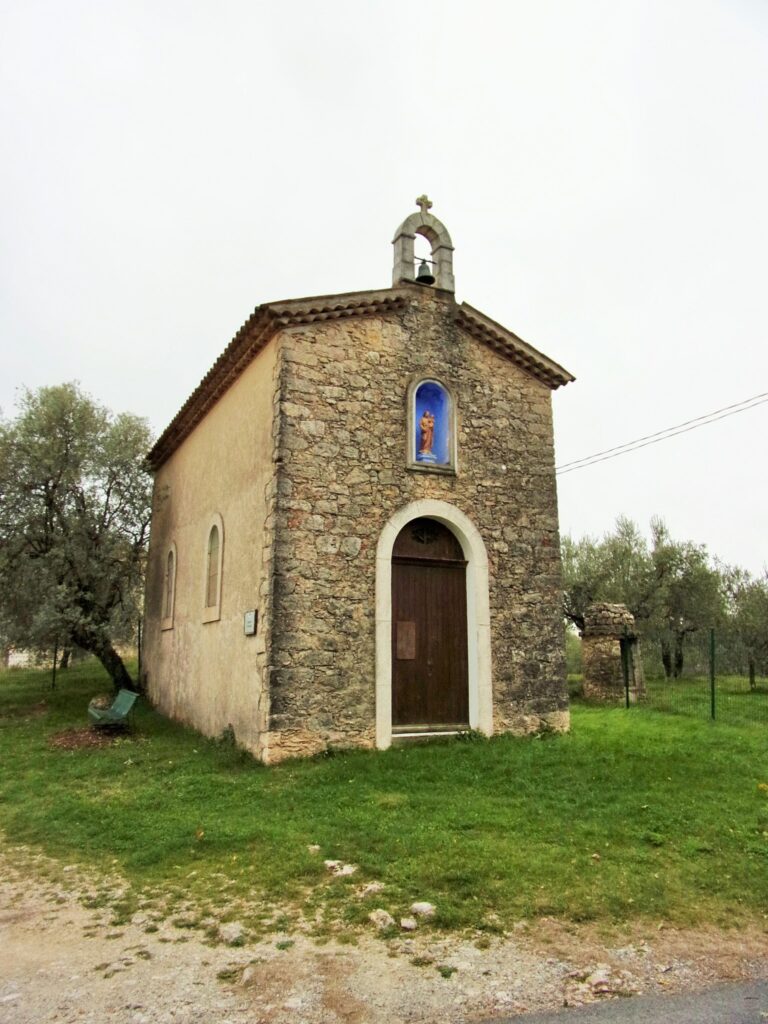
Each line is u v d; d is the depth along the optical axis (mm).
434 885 5609
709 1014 3920
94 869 6324
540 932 4926
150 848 6648
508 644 11398
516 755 9594
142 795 8406
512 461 12039
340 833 6773
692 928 5074
